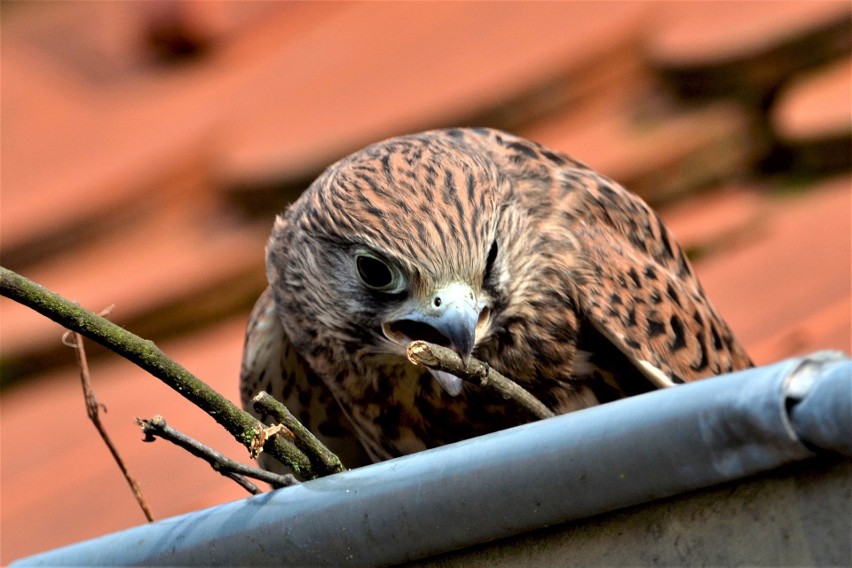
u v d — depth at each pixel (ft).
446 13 49.47
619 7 45.47
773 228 37.60
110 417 38.24
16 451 38.01
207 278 42.29
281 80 48.91
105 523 33.12
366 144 44.04
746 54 41.47
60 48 55.21
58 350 42.19
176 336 42.04
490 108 43.70
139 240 45.68
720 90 42.16
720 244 37.88
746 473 13.66
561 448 14.58
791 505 13.66
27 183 47.70
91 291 42.83
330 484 16.26
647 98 43.47
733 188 40.63
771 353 30.78
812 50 41.34
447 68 45.93
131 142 48.08
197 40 53.06
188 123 47.85
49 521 34.14
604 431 14.30
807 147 39.83
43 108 51.72
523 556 15.43
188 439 16.63
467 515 15.29
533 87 43.75
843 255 34.22
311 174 43.78
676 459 13.88
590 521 14.93
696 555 14.28
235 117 47.62
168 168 46.52
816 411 12.91
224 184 45.37
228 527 16.79
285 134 45.42
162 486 33.65
